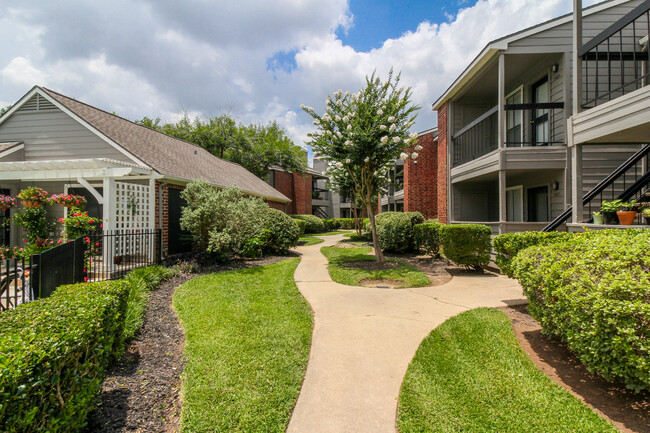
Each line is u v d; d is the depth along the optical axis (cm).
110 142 826
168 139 1293
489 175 928
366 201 836
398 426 211
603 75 783
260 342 338
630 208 548
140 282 526
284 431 208
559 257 305
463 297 510
